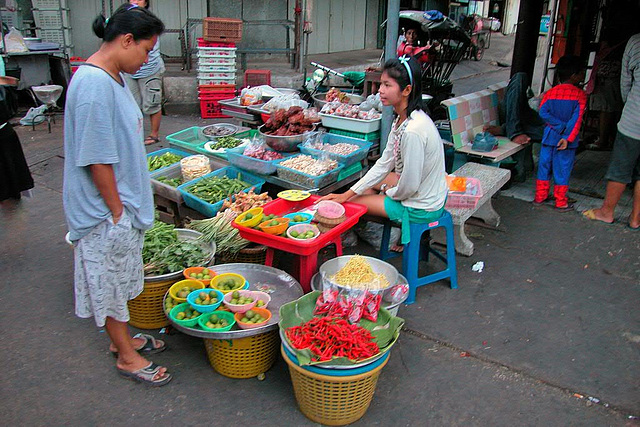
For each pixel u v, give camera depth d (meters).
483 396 2.78
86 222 2.41
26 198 5.13
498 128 5.71
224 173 4.49
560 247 4.41
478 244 4.47
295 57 10.50
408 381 2.88
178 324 2.69
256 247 3.73
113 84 2.32
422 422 2.60
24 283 3.71
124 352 2.79
